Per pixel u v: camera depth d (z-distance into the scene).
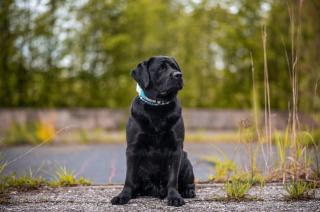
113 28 13.08
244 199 4.36
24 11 12.06
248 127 5.07
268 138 5.66
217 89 13.74
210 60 13.58
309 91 8.71
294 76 5.14
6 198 4.46
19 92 12.34
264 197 4.45
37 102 12.48
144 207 4.11
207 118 13.06
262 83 13.41
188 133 11.77
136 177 4.49
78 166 7.16
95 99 13.16
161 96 4.33
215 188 4.91
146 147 4.39
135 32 12.98
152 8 12.63
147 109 4.32
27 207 4.12
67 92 12.90
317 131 7.80
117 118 12.75
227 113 13.20
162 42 13.07
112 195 4.60
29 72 12.32
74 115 12.15
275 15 12.80
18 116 11.63
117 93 13.22
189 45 13.26
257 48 13.12
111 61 13.09
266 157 5.96
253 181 5.06
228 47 13.29
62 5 12.37
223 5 13.21
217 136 11.45
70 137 11.24
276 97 13.48
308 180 4.98
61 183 5.09
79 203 4.27
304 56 9.27
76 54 12.79
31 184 4.93
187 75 13.34
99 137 11.08
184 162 4.57
